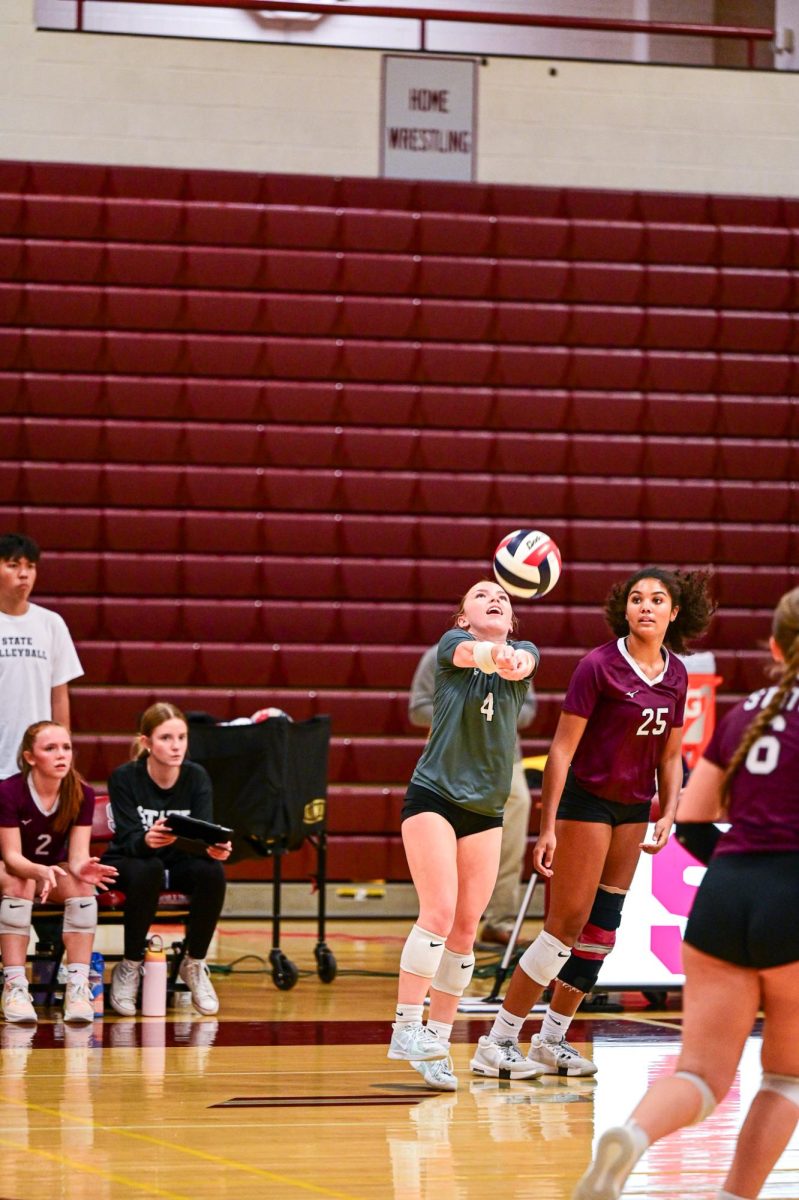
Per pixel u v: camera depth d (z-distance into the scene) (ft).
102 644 75.20
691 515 80.43
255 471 77.30
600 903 36.22
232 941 66.23
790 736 21.33
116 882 46.37
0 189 76.95
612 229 80.94
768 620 79.97
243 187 78.79
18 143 78.28
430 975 34.65
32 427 75.97
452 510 78.74
